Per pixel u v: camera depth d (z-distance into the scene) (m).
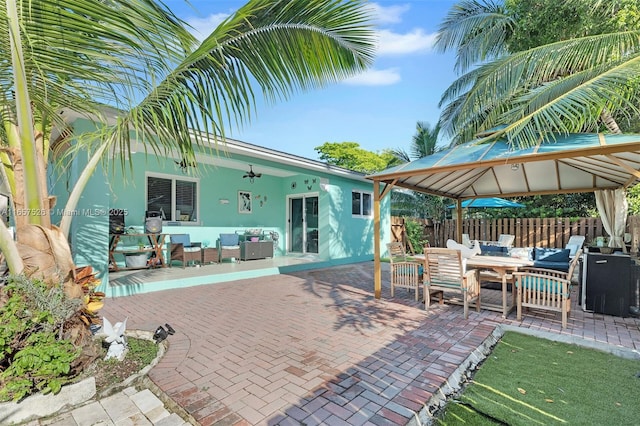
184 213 9.73
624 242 6.78
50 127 3.09
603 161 5.04
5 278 2.83
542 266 7.00
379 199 6.03
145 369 3.13
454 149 5.69
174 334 4.10
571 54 5.05
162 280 6.85
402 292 6.52
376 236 6.04
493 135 4.86
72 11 1.98
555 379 2.97
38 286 2.73
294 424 2.29
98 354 3.28
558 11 7.34
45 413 2.44
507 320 4.62
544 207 13.03
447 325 4.41
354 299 5.93
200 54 2.48
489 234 11.15
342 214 11.19
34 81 2.44
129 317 4.84
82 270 3.27
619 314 4.75
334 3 2.62
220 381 2.90
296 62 2.99
